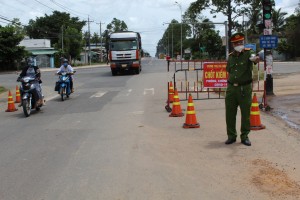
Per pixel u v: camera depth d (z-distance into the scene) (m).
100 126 10.81
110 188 5.81
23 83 13.38
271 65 15.76
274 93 16.95
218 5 27.88
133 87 22.53
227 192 5.54
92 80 29.64
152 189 5.72
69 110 14.37
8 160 7.57
